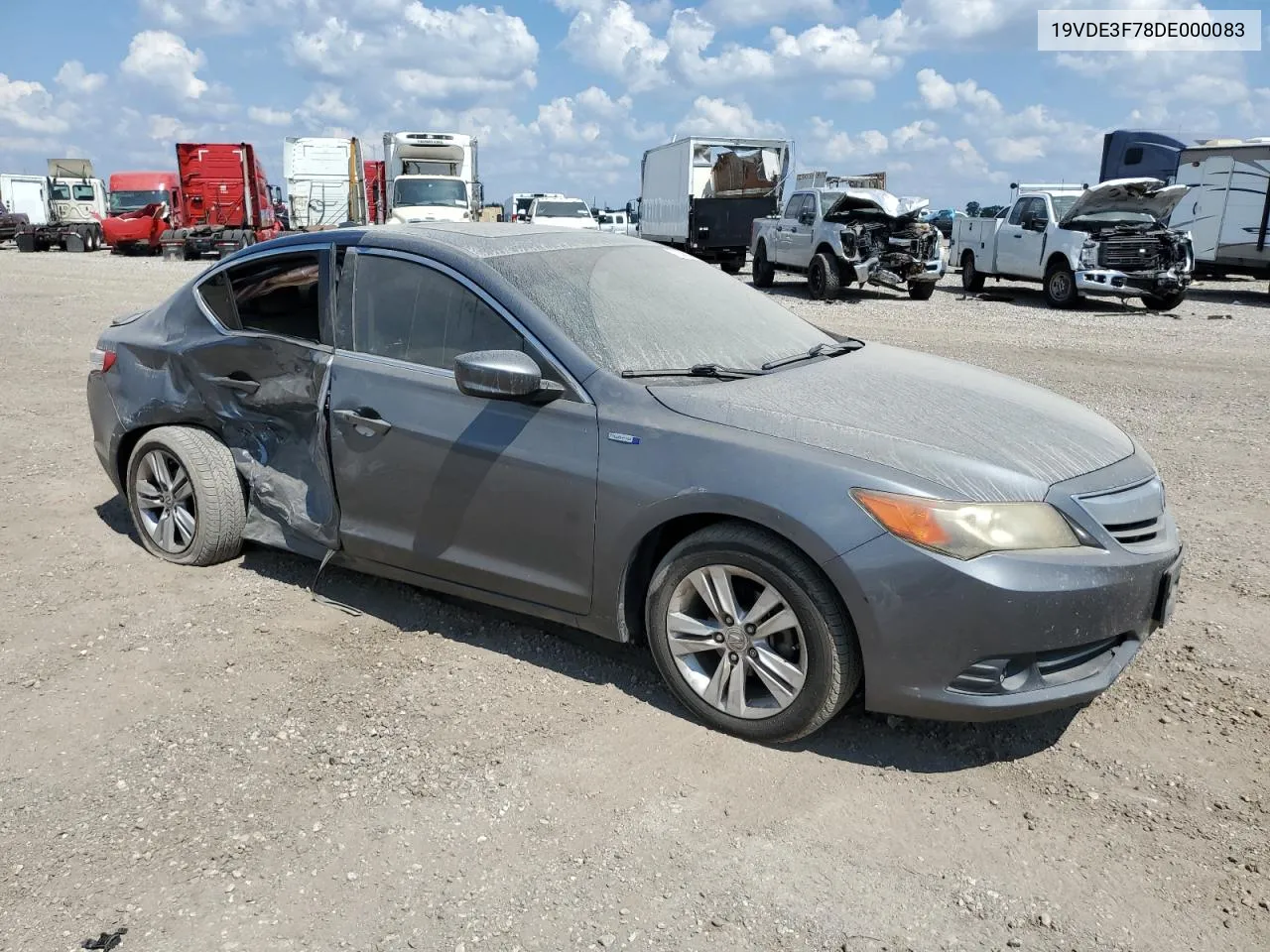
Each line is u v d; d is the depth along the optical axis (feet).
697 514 10.65
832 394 11.48
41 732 11.02
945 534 9.55
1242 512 18.21
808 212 64.64
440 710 11.43
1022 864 8.84
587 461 11.20
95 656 12.72
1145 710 11.35
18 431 24.41
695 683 11.05
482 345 12.19
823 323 48.49
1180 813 9.51
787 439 10.39
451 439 12.13
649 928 8.10
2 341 38.78
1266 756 10.41
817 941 7.96
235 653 12.81
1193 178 66.64
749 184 85.97
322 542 13.88
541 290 12.30
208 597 14.48
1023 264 61.05
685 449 10.66
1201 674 12.12
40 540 16.81
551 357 11.66
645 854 8.98
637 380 11.44
